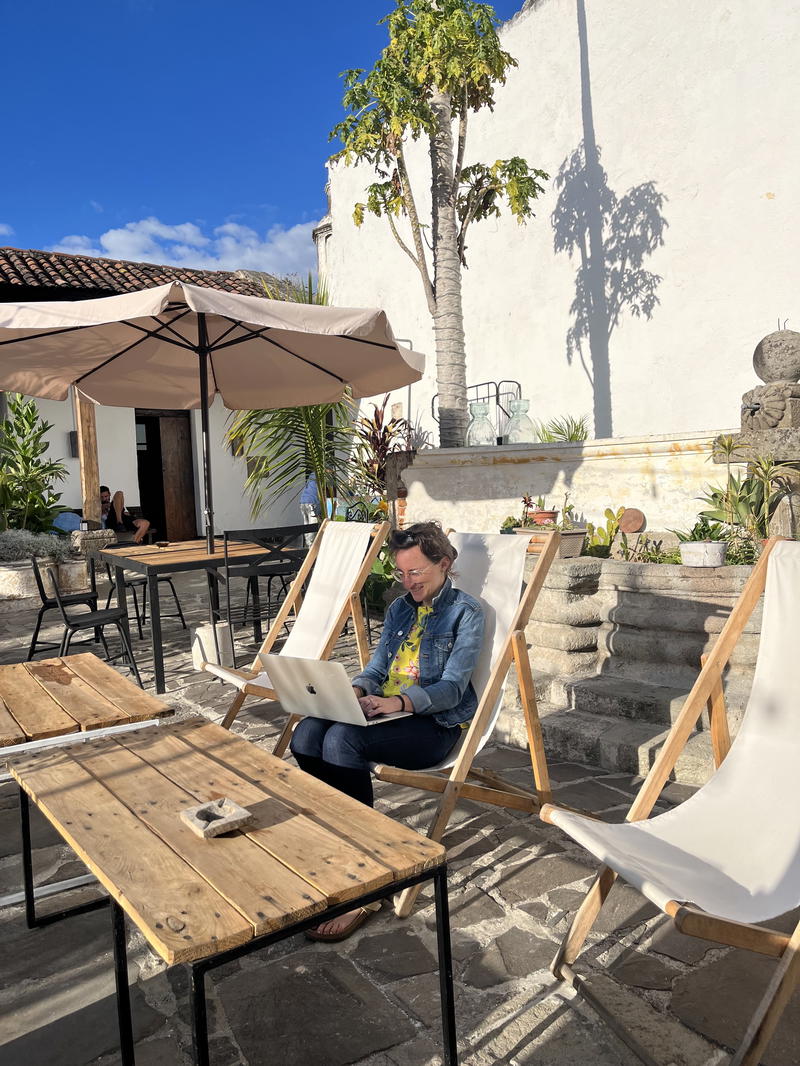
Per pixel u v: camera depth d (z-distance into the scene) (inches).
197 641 232.2
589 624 188.4
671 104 303.1
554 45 349.4
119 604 240.4
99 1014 86.4
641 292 320.8
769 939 65.4
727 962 92.0
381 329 209.3
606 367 338.0
